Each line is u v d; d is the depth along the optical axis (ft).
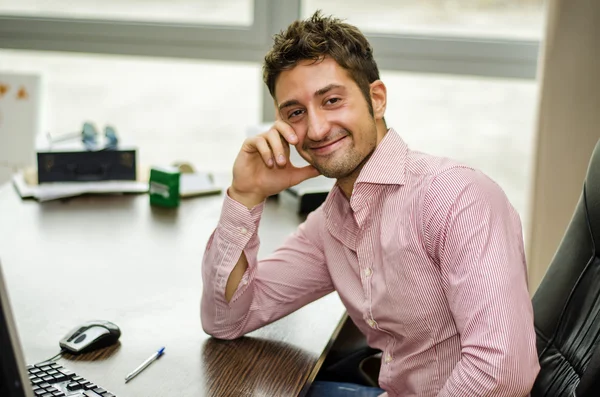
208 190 7.76
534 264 7.68
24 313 4.93
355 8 9.04
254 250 4.78
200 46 9.35
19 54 9.97
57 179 7.59
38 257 5.92
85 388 3.90
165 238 6.45
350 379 5.77
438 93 9.19
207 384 4.14
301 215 7.22
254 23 9.17
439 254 4.08
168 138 10.04
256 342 4.73
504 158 9.26
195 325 4.89
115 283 5.48
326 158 4.45
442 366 4.34
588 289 4.45
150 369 4.28
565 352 4.50
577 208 4.69
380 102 4.64
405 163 4.40
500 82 9.02
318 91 4.34
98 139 8.04
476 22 8.84
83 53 9.53
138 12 9.41
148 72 9.86
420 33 8.97
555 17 7.19
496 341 3.70
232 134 9.96
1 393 2.64
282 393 4.08
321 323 5.05
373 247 4.47
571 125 7.34
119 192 7.71
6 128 9.61
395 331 4.48
